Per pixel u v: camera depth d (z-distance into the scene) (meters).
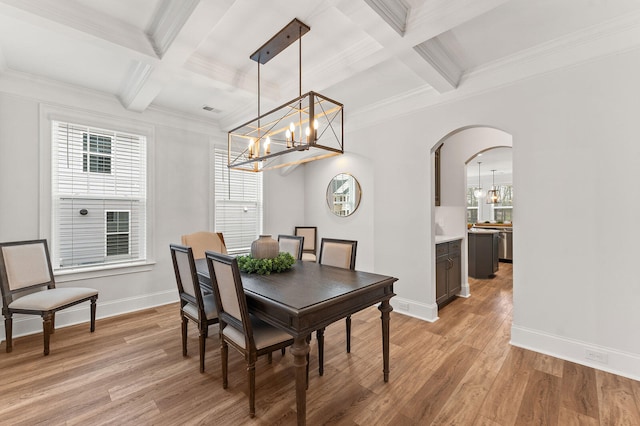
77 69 2.70
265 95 3.00
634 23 1.97
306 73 2.77
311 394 1.88
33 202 2.82
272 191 4.93
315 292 1.76
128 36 2.07
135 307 3.42
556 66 2.30
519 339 2.51
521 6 1.88
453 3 1.72
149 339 2.67
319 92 3.15
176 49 2.11
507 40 2.27
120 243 3.39
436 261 3.36
